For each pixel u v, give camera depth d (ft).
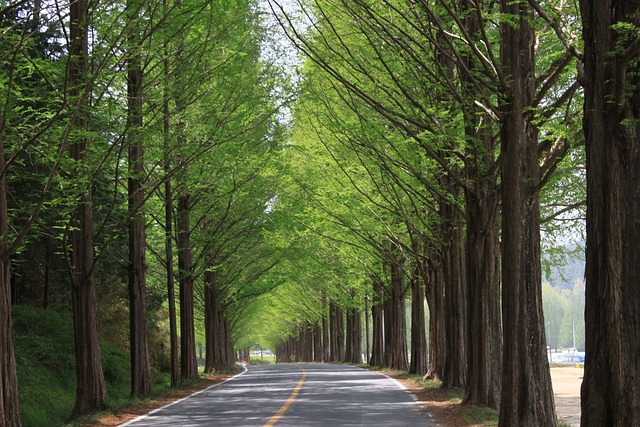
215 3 66.44
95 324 64.23
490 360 63.57
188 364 112.47
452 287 80.74
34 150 56.13
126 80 63.67
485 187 62.69
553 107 47.24
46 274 108.88
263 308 279.69
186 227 109.60
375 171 81.97
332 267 152.15
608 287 27.73
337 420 53.06
